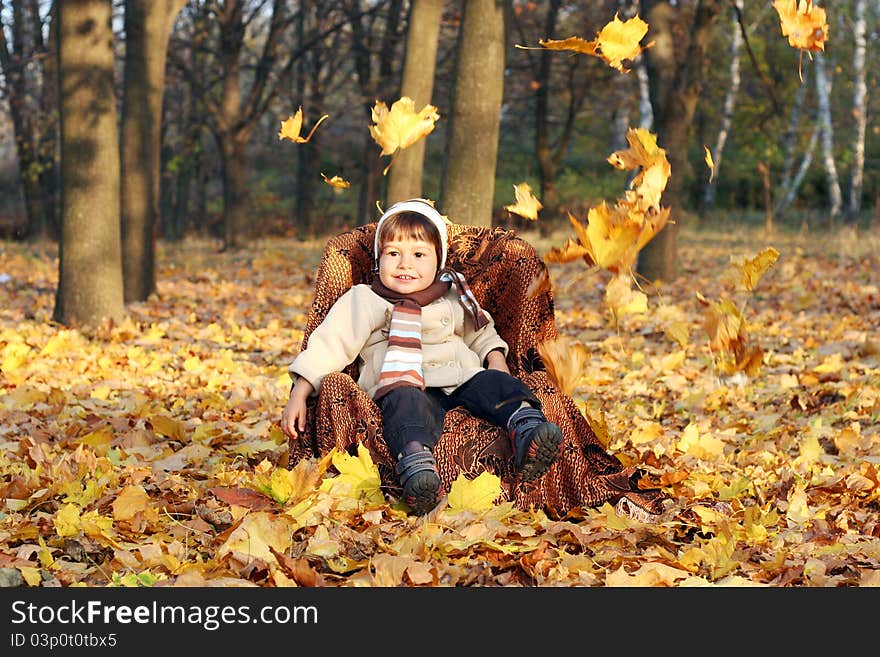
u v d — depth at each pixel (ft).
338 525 10.94
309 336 13.00
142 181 37.22
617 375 23.82
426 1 29.14
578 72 80.43
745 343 9.92
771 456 15.60
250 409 19.52
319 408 12.30
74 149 30.19
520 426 11.51
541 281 9.71
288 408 12.43
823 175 114.73
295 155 115.65
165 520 11.68
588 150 116.26
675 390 21.56
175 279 45.62
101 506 12.23
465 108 26.22
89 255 30.48
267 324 32.58
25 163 77.30
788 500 12.79
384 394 12.14
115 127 30.73
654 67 41.34
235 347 28.12
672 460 14.97
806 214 91.86
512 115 97.35
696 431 15.48
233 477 13.73
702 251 57.93
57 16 30.60
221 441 16.42
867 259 49.08
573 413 12.66
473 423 12.13
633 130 8.87
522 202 10.10
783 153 103.09
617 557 10.43
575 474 12.25
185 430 17.25
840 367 22.27
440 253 13.21
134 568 10.06
